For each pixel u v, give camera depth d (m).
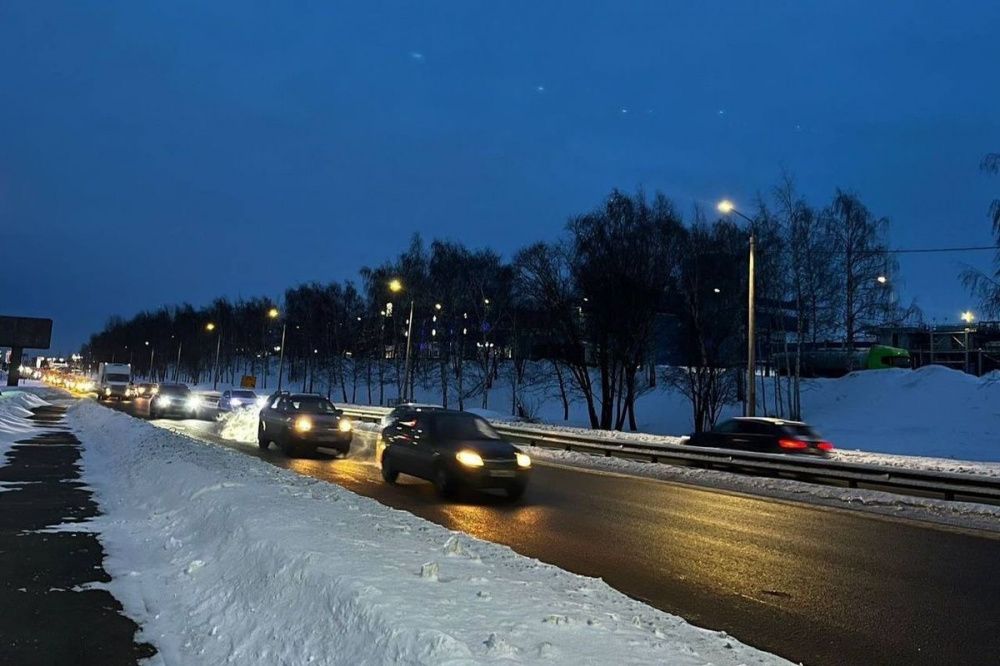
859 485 17.34
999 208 24.42
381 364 73.12
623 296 40.69
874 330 47.94
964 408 35.00
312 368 84.81
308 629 4.52
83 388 102.81
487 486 13.11
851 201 44.47
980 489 13.90
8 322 68.00
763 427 19.80
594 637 4.36
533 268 44.31
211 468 11.54
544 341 49.78
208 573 6.28
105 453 17.12
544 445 26.08
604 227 41.94
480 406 61.97
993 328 57.81
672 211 43.41
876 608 6.80
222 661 4.57
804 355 56.19
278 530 6.57
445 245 65.81
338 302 83.50
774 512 12.66
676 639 4.88
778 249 43.03
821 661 5.39
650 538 9.98
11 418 25.77
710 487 16.11
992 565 8.78
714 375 42.72
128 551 7.52
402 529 7.46
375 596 4.57
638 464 20.52
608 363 43.78
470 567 5.95
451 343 74.31
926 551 9.57
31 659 4.64
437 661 3.62
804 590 7.41
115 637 5.05
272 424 21.53
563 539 9.79
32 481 12.28
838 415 40.16
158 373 141.25
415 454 14.30
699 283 42.38
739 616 6.45
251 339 105.56
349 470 17.27
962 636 6.02
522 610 4.75
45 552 7.29
